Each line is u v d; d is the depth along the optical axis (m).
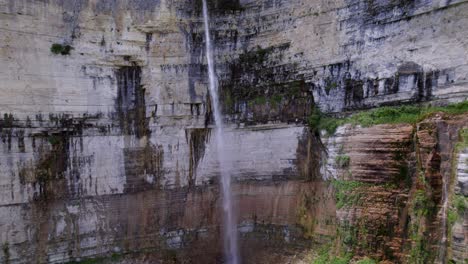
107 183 26.94
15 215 23.38
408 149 20.69
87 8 26.22
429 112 20.97
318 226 24.62
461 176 17.50
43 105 24.48
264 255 26.78
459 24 20.31
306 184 26.66
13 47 23.33
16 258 23.27
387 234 20.23
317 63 26.80
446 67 20.77
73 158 25.72
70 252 25.22
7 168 23.14
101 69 27.02
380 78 23.61
